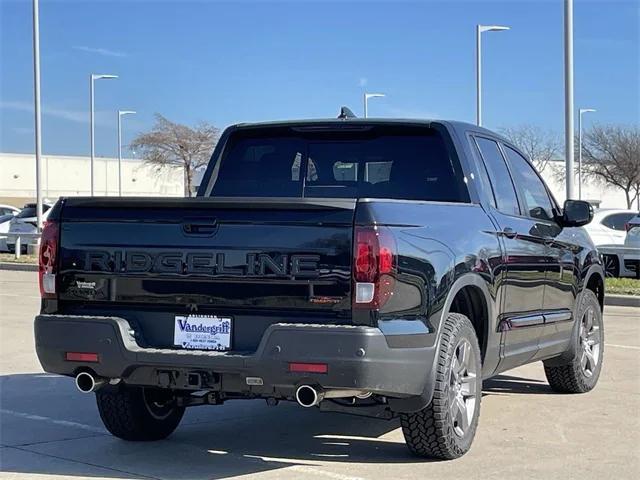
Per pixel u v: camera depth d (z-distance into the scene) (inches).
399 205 211.6
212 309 212.7
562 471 225.5
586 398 319.6
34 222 1134.4
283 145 285.3
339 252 201.8
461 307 245.4
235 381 208.5
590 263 326.6
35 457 241.1
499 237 252.4
